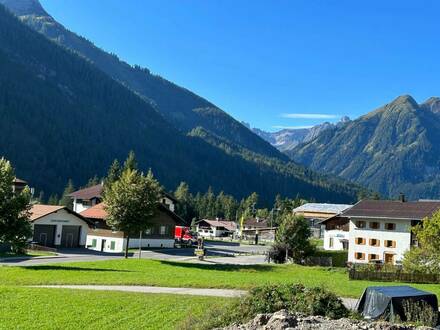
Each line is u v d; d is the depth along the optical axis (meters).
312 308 18.27
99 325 22.48
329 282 42.12
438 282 47.53
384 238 71.81
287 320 16.48
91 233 80.75
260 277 43.03
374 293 21.48
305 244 65.50
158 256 66.75
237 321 17.89
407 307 20.56
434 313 20.77
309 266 59.16
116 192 56.28
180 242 90.88
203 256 65.81
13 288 30.12
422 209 72.94
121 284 33.97
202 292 31.03
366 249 73.00
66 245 77.12
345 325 16.59
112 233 78.06
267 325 16.33
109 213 56.47
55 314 24.23
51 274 39.03
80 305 26.02
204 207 197.38
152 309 25.28
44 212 74.38
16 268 42.53
